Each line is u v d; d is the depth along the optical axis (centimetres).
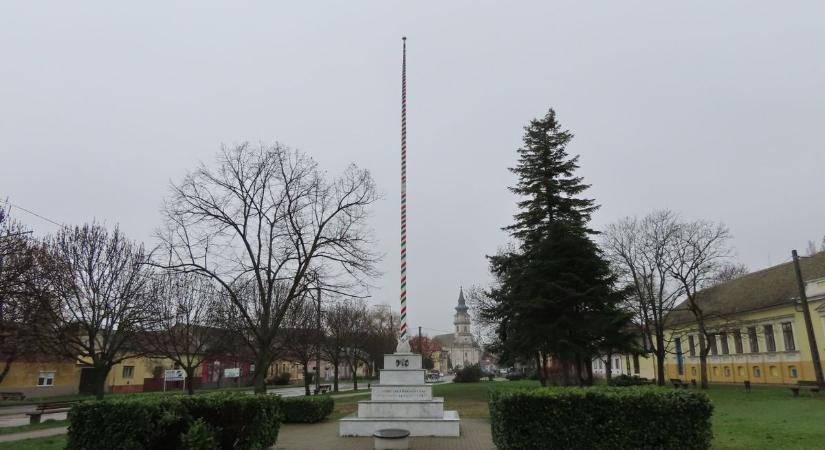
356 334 5619
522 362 3453
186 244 2661
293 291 2752
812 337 3086
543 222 2992
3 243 2239
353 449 1338
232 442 1073
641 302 3866
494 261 3203
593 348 2680
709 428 926
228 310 3169
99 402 969
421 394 1689
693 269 4041
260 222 2759
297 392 5278
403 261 1908
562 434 923
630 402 928
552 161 3042
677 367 5722
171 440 1019
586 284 2673
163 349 3331
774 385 4012
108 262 2639
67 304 2572
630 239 4066
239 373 5581
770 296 4384
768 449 1166
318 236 2820
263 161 2827
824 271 3903
